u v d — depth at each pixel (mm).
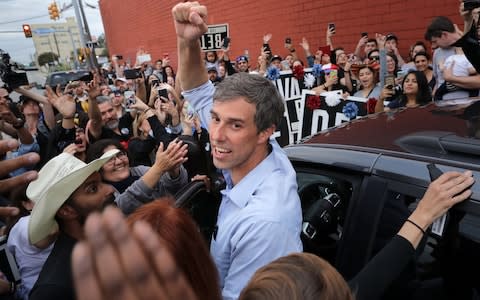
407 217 1110
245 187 1131
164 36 13383
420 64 3939
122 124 3912
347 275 1259
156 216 782
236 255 1030
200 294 725
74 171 1312
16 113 5121
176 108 3566
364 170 1270
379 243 1181
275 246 973
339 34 6129
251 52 8617
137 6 15617
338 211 1415
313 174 1472
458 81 2918
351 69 3654
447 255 1025
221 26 2932
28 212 1761
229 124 1077
